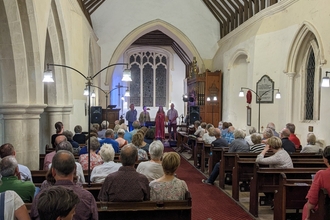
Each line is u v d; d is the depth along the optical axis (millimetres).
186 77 20188
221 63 13992
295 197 3914
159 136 12883
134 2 15336
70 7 8859
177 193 3025
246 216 4848
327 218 2936
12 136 5527
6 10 5117
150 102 21078
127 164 2963
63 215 1445
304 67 8758
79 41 9867
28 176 3717
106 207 2750
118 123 10188
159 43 19812
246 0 11945
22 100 5590
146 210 2750
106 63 15320
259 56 10086
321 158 5844
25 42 5629
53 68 8055
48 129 8234
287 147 6125
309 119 8586
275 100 9547
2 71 5434
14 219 2033
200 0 15383
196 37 15633
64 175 2357
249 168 5531
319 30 7438
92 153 4492
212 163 7086
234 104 12758
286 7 9031
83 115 10398
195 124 10516
